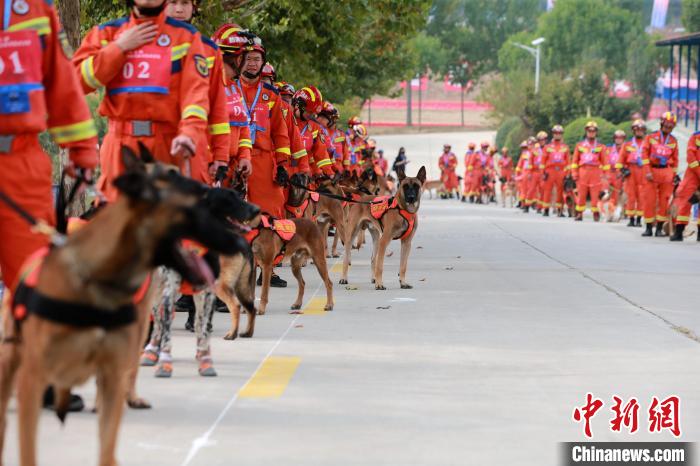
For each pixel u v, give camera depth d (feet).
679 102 227.61
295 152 64.03
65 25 63.21
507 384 34.35
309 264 74.23
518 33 478.59
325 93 130.82
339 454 26.22
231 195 29.53
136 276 20.40
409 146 379.14
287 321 47.21
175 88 32.48
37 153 26.11
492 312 50.42
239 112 48.21
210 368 35.12
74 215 56.95
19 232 25.76
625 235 106.01
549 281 63.31
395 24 95.14
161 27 32.48
